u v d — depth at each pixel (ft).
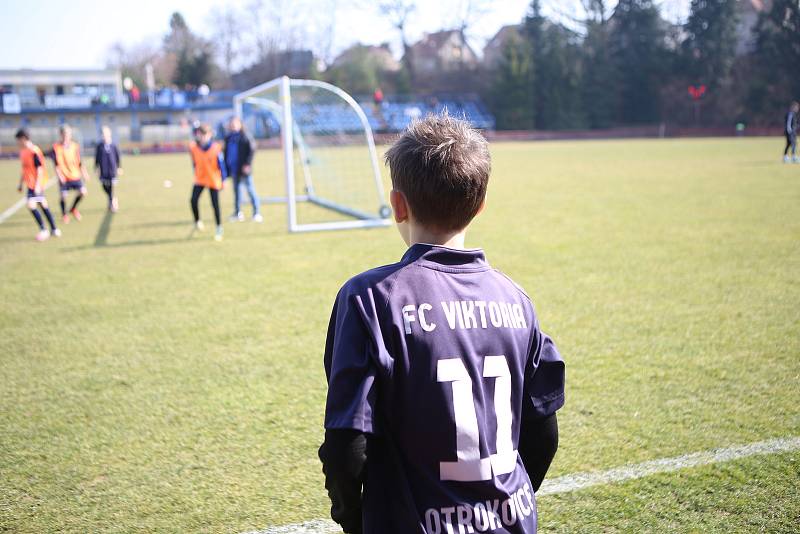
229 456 10.30
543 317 17.12
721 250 24.90
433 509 4.11
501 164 73.51
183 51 187.42
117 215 40.27
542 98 163.43
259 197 50.29
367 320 4.11
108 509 8.90
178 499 9.12
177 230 33.94
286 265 24.70
